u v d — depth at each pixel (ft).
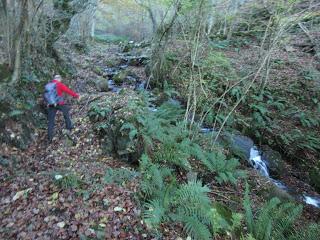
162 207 17.56
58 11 35.99
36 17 31.91
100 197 17.90
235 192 24.25
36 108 26.76
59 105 24.99
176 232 16.65
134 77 45.78
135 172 20.57
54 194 17.70
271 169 32.27
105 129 25.40
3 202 17.04
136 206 17.58
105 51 66.59
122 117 25.09
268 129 36.50
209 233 16.05
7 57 25.98
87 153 24.08
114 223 16.24
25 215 16.19
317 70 47.70
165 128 26.66
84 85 38.34
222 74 42.19
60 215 16.37
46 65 33.24
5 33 25.26
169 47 43.01
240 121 36.76
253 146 33.99
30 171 20.53
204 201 18.06
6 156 20.95
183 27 33.86
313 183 31.55
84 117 27.84
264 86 41.32
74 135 25.54
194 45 29.73
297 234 18.97
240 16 43.60
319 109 41.37
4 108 23.29
